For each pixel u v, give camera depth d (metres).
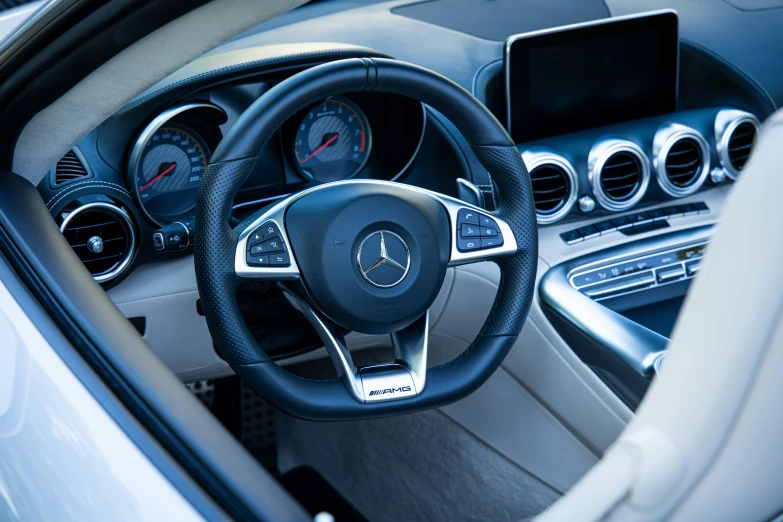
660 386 0.53
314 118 1.53
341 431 1.99
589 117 1.76
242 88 1.46
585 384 1.62
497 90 1.73
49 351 0.80
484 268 1.60
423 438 1.95
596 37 1.72
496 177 1.21
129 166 1.35
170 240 1.26
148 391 0.77
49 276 0.87
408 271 1.11
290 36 1.75
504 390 1.80
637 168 1.70
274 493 0.74
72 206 1.27
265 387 1.08
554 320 1.62
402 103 1.57
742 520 0.56
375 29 1.80
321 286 1.09
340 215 1.09
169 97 1.36
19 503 0.84
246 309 1.39
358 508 1.83
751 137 1.81
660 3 1.99
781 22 2.01
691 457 0.51
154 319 1.40
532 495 1.83
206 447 0.74
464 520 1.79
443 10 1.87
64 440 0.76
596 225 1.71
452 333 1.71
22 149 0.98
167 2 0.79
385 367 1.15
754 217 0.48
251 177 1.53
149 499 0.70
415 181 1.66
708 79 1.92
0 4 1.55
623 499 0.53
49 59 0.84
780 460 0.54
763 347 0.49
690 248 1.72
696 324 0.50
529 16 1.88
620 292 1.67
